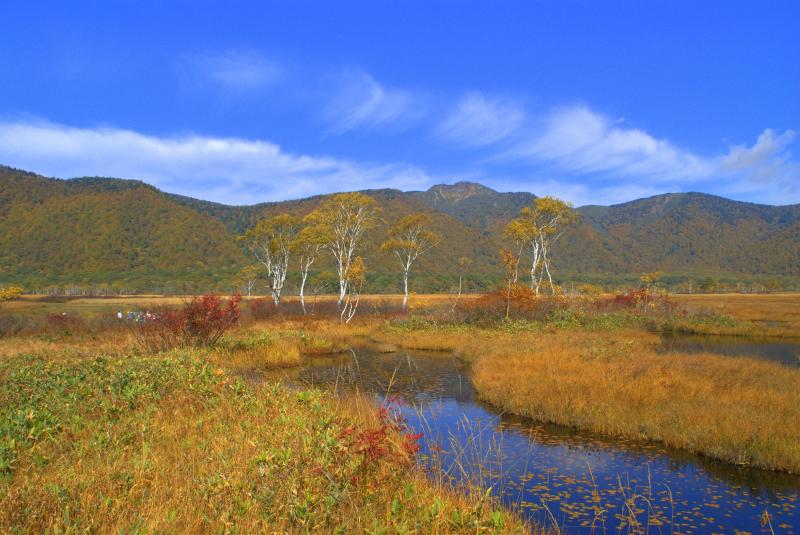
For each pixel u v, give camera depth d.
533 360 16.09
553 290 42.06
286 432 7.12
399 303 48.75
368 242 44.03
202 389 10.01
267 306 41.16
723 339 27.19
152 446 7.05
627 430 10.23
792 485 7.84
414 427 10.95
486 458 8.88
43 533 4.39
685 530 6.44
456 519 5.07
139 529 4.41
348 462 5.82
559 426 11.04
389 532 4.77
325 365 19.41
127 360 12.45
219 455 6.38
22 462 6.30
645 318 33.50
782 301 64.88
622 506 7.12
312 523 4.79
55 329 25.77
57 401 9.00
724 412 9.98
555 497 7.42
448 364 19.83
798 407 10.24
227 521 4.63
